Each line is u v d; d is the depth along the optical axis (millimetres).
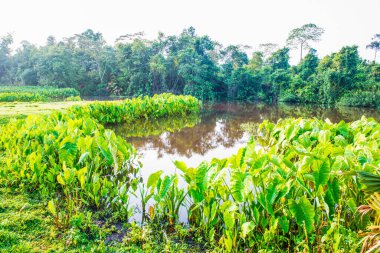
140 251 3070
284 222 3062
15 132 6047
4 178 4395
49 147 4871
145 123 13336
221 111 20828
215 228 3564
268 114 18984
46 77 40250
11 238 3049
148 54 40469
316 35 47438
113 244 3199
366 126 6195
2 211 3621
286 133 5762
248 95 38438
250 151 3564
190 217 3666
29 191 4250
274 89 36500
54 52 40375
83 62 43406
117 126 12219
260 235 3254
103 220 3752
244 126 12625
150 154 7727
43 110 11648
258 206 3373
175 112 16250
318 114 19750
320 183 3094
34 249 2928
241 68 38125
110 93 41500
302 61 39312
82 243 3141
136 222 3777
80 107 11500
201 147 8727
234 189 3201
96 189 3947
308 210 2883
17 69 49219
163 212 3795
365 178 2230
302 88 33906
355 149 3977
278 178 3225
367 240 2229
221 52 46781
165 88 38031
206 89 36469
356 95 28453
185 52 37500
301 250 3033
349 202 3070
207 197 3484
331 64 34125
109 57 41750
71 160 4512
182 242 3332
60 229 3332
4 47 51719
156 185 3779
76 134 5387
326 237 2842
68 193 4055
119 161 5398
